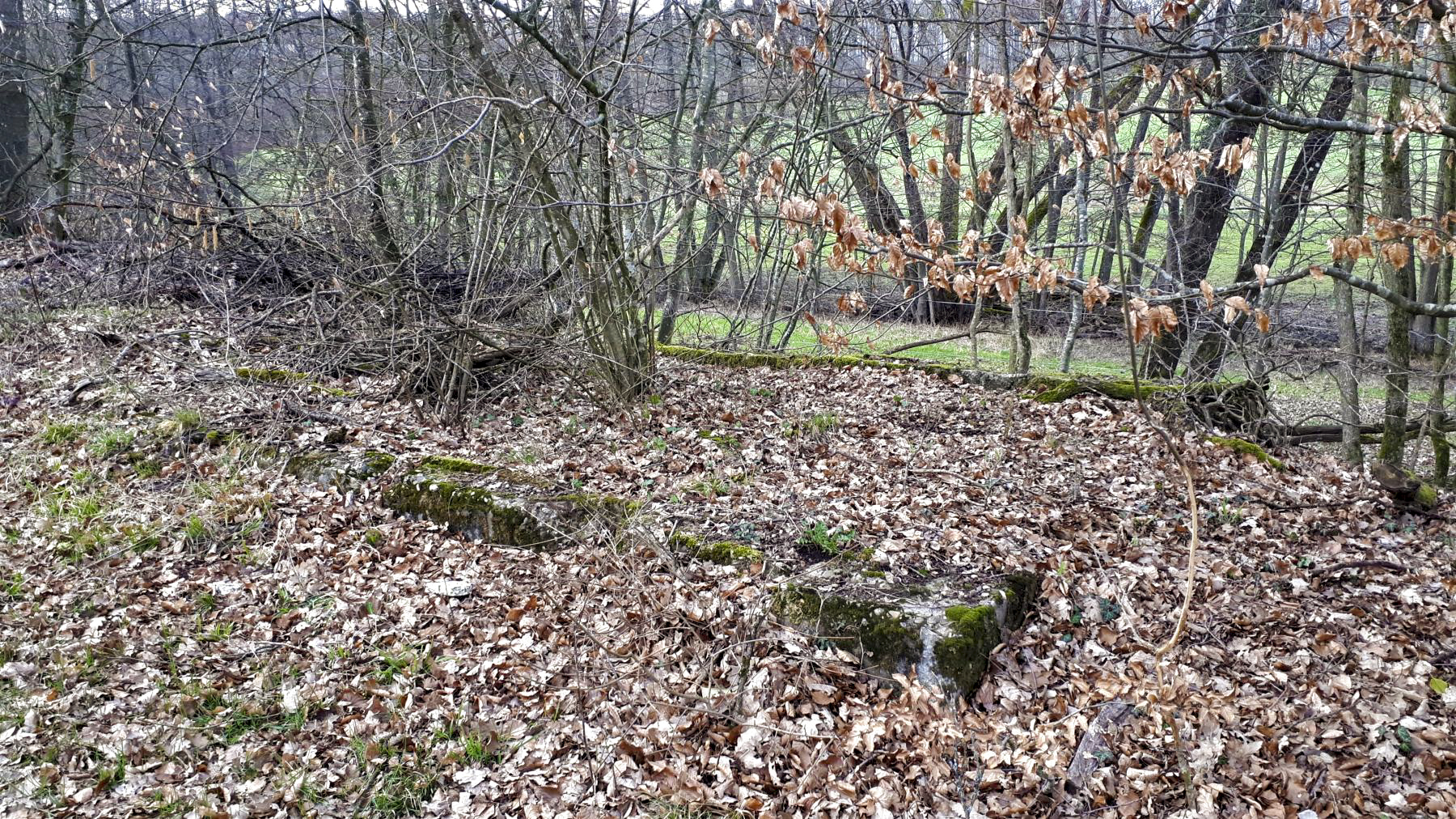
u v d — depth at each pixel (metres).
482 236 8.30
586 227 8.00
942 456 7.39
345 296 8.37
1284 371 10.64
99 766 3.93
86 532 5.78
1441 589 5.43
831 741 4.16
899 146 13.21
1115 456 7.49
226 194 9.67
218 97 12.95
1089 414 8.56
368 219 8.78
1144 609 5.21
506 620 5.02
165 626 4.88
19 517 5.99
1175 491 6.82
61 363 8.65
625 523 5.66
